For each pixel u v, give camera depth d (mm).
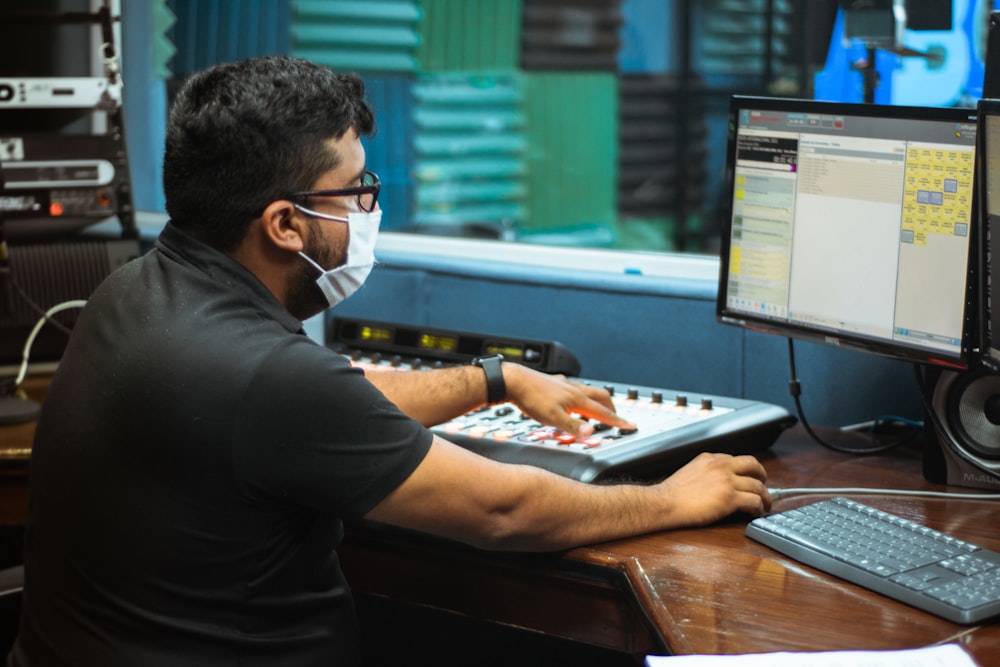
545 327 2082
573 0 9750
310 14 6945
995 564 1134
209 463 1087
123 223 2225
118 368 1120
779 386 1857
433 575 1403
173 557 1109
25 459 1671
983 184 1291
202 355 1096
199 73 1198
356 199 1230
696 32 9500
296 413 1090
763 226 1599
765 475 1395
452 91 8852
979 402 1438
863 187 1462
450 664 2002
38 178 2127
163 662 1117
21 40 2287
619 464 1394
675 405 1644
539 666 1947
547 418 1494
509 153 9539
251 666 1148
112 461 1109
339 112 1190
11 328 2104
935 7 1732
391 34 7414
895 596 1093
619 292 1990
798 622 1050
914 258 1421
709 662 941
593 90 10008
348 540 1451
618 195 10195
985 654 976
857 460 1581
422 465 1149
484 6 8969
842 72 1876
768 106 1557
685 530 1307
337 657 1222
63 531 1139
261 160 1146
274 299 1199
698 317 1919
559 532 1225
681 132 9688
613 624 1267
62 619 1150
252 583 1147
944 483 1468
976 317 1361
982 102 1264
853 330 1511
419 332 1878
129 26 2867
